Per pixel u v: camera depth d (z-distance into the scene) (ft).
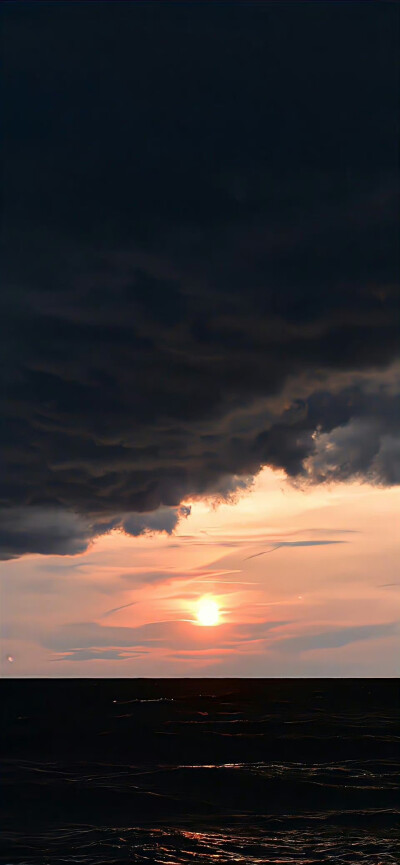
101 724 193.67
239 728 180.75
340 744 150.10
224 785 105.40
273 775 113.29
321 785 104.58
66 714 229.25
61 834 78.13
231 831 79.25
